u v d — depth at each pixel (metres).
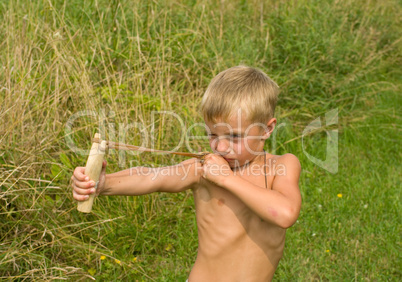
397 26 6.82
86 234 3.03
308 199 3.84
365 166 4.35
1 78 3.42
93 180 1.76
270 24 5.59
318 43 5.40
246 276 1.91
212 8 5.44
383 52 6.09
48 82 3.52
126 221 3.21
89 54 4.02
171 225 3.41
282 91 4.98
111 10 4.39
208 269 1.95
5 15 4.07
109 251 3.01
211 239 1.94
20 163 2.96
